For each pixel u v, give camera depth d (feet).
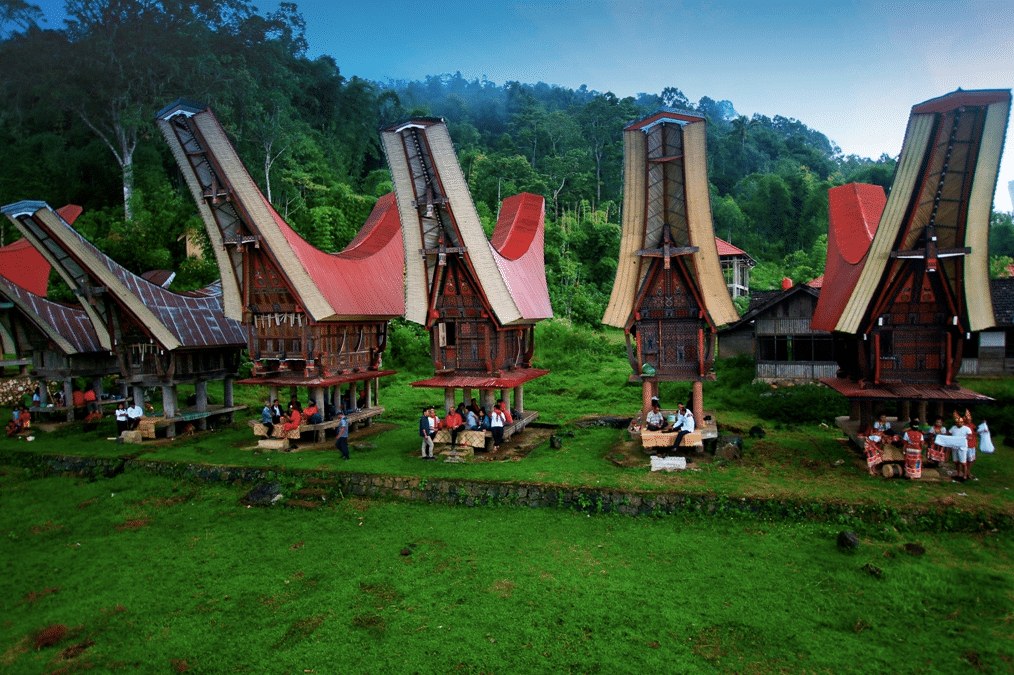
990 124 45.83
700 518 46.29
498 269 63.21
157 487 59.67
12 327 86.79
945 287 51.83
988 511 42.73
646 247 59.77
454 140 253.65
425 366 117.29
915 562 38.42
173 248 139.54
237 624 35.45
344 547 45.03
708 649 31.24
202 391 80.02
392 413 88.74
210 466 61.05
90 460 66.49
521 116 271.69
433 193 61.41
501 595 37.04
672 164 55.98
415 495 53.62
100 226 143.43
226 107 149.89
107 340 78.54
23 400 97.09
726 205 232.32
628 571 39.27
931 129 46.65
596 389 97.40
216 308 80.59
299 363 69.92
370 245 82.12
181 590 39.73
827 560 39.11
